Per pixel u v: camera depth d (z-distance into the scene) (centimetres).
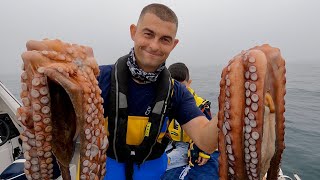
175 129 140
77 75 45
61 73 42
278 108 52
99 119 50
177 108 81
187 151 141
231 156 51
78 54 48
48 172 49
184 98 81
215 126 65
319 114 584
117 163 79
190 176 125
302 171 290
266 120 51
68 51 47
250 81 47
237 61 49
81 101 43
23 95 45
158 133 76
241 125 48
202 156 132
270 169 59
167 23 67
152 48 67
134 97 75
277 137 54
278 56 51
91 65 49
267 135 52
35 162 48
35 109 44
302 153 341
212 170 129
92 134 47
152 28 67
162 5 68
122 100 73
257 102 46
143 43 68
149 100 76
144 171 80
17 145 130
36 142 46
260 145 48
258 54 47
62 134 50
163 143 83
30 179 50
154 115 75
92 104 46
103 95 75
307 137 414
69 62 46
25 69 44
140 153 76
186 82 140
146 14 68
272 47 51
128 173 78
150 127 75
